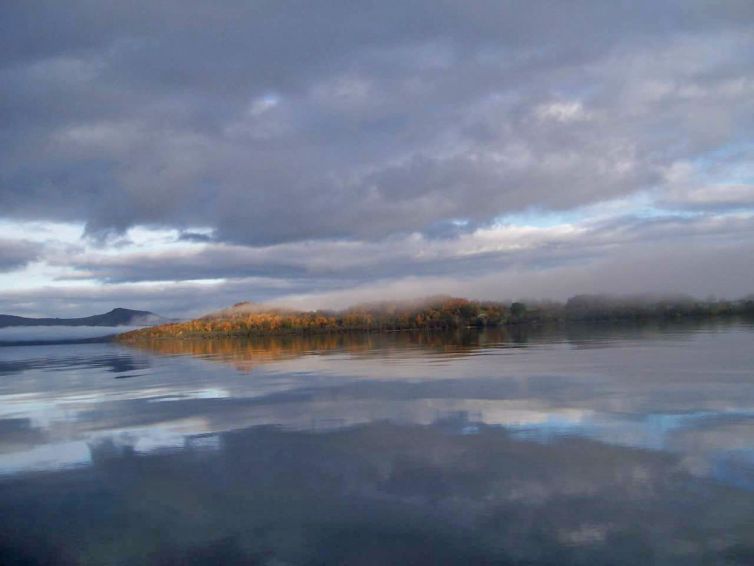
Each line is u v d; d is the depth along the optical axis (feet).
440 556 16.60
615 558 16.16
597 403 32.65
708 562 15.85
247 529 18.74
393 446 26.37
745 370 41.04
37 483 24.03
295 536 18.10
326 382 44.45
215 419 33.40
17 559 17.58
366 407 34.53
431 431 28.60
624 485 20.86
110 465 25.93
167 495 21.88
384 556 16.72
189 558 17.16
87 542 18.49
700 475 21.48
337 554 16.94
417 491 21.04
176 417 34.53
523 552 16.63
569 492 20.43
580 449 24.85
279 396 39.45
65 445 29.48
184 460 25.98
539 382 39.83
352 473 23.15
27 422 35.50
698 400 32.27
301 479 22.76
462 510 19.36
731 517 18.22
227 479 23.20
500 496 20.33
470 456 24.54
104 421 34.50
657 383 37.47
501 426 28.91
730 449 24.07
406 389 39.60
